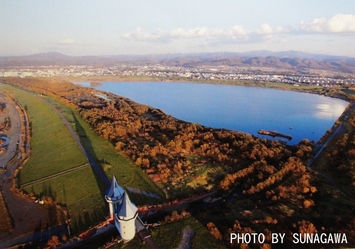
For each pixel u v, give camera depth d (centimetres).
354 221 6384
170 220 6950
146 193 8562
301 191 8150
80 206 7962
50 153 11850
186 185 9006
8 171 10494
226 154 11219
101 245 6272
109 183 9119
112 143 12744
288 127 17550
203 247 5938
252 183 8838
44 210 7862
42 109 19538
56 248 6278
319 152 11700
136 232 6494
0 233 6900
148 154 11106
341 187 8512
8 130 15750
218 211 7412
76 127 15200
